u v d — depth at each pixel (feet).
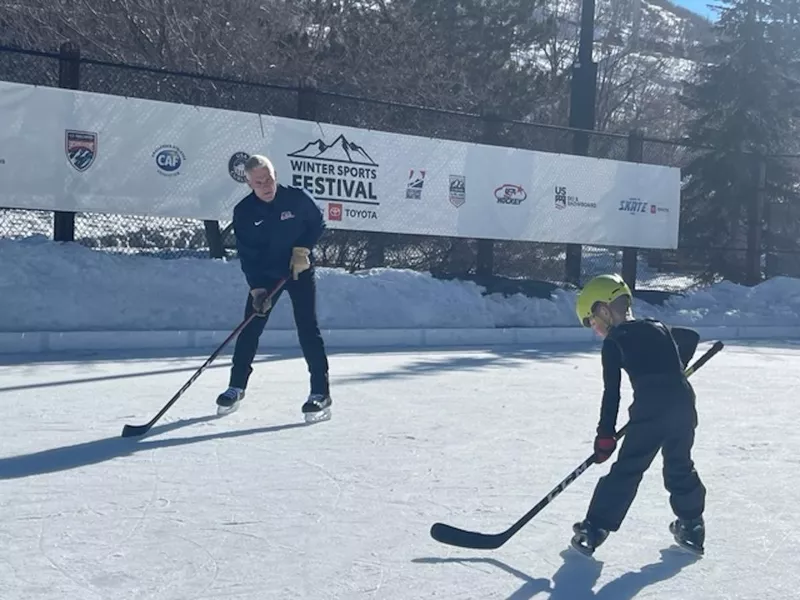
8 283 35.29
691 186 73.97
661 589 12.82
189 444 19.88
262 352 34.86
